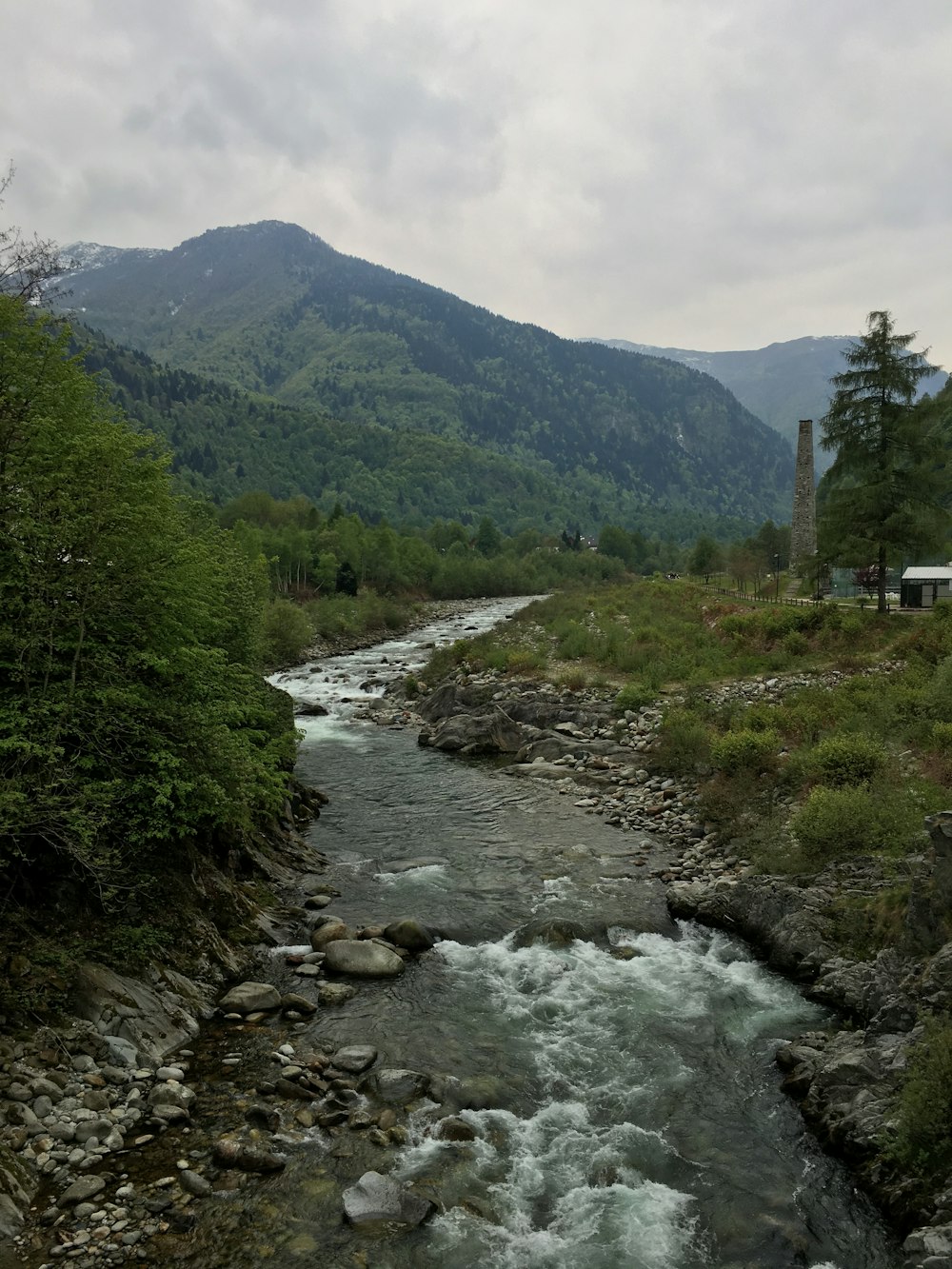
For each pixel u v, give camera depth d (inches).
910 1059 412.2
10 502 493.4
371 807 991.6
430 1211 358.3
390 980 572.7
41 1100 397.7
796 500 3592.5
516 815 963.3
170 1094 421.1
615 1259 337.4
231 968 565.0
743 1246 346.0
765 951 616.4
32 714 491.5
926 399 1694.1
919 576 1974.7
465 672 1675.7
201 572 669.9
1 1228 328.5
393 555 4370.1
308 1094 433.1
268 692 1080.8
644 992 561.0
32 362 570.3
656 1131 420.8
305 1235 341.1
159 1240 332.8
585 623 2071.9
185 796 575.2
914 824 666.2
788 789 887.1
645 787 1037.2
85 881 526.6
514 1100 442.3
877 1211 363.9
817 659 1480.1
